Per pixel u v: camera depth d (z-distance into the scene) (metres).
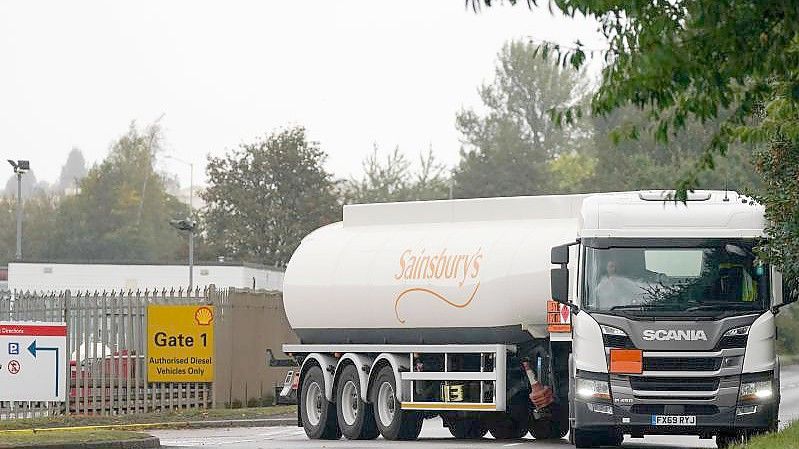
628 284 59.88
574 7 31.73
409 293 76.75
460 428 80.00
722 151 34.44
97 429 83.12
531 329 72.00
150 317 98.38
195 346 99.50
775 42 31.00
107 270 195.50
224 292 102.19
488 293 72.69
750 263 59.78
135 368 97.69
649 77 31.03
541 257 71.12
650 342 59.06
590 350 59.75
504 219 74.81
